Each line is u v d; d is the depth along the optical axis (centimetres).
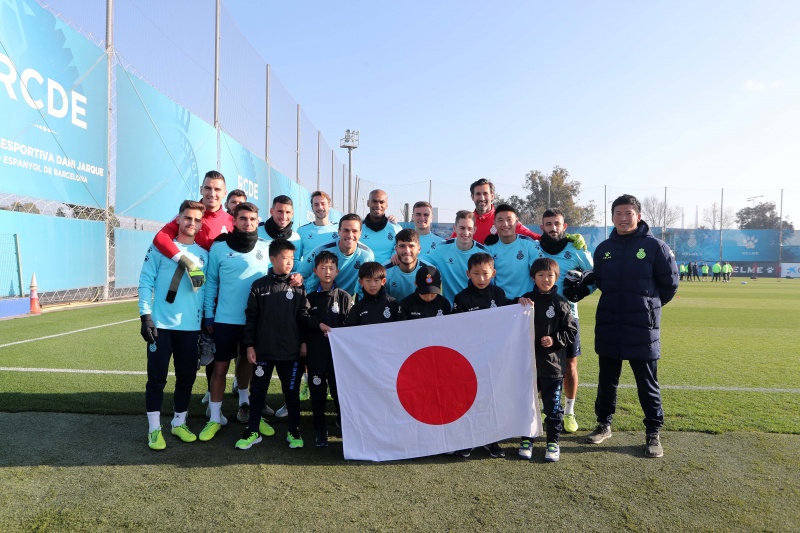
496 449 352
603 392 381
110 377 528
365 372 355
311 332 373
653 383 360
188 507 267
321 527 249
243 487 293
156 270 367
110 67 1262
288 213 480
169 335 361
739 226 5919
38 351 664
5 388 479
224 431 394
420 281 377
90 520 252
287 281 370
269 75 2177
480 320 367
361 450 342
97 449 344
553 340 364
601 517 261
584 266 445
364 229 526
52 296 1227
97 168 1228
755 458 340
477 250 452
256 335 361
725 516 262
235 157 1827
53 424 388
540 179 4694
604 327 374
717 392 509
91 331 839
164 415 422
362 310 383
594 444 372
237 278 386
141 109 1348
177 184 1491
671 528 250
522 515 263
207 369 452
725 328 1015
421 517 260
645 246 366
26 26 1009
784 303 1598
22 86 1002
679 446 363
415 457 345
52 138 1082
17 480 295
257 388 363
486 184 521
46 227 1100
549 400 355
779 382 554
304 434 393
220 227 450
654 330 361
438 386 358
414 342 361
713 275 3506
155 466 320
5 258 1009
